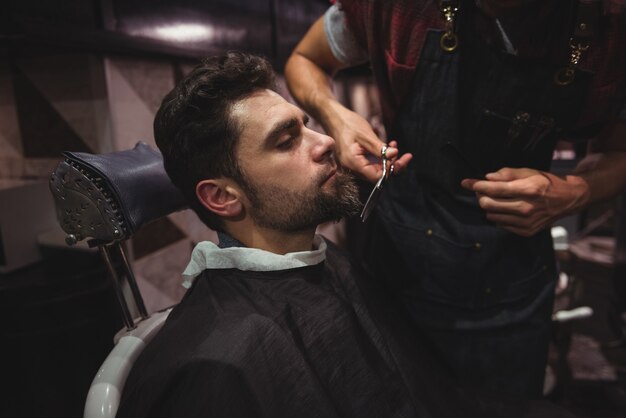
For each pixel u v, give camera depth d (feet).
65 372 4.81
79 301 4.79
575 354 7.52
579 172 3.23
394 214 3.55
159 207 2.72
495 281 3.43
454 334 3.54
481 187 2.91
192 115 2.45
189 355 2.19
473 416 3.14
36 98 5.48
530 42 2.83
